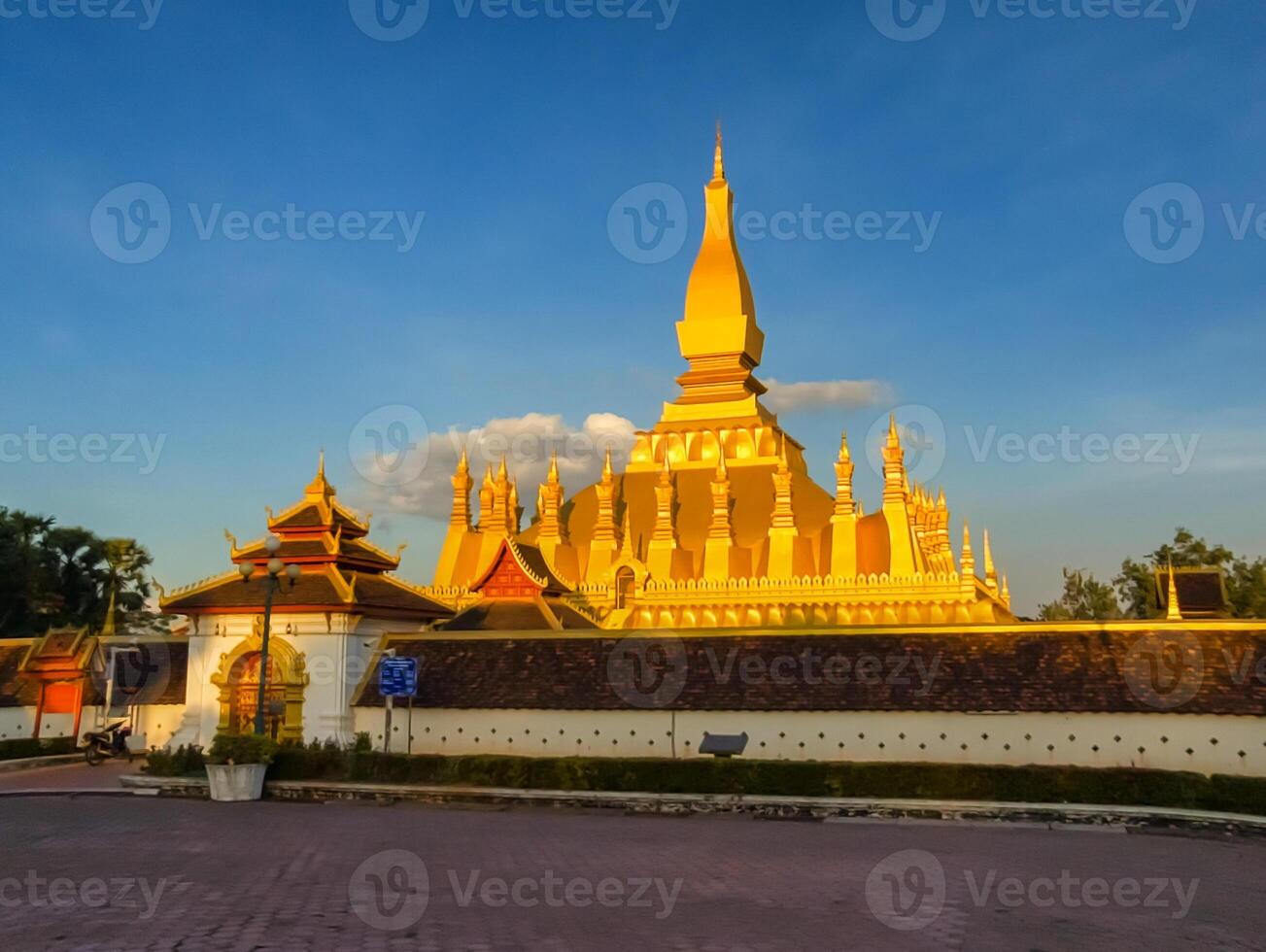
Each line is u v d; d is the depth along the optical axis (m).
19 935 15.06
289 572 33.22
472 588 48.00
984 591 57.91
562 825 26.75
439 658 37.91
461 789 30.89
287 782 32.22
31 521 82.69
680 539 63.53
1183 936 15.73
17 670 47.34
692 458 68.25
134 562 88.50
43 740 43.25
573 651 36.84
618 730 34.38
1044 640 32.91
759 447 67.44
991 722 31.31
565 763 31.11
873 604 55.03
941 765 29.11
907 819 28.02
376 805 30.58
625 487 68.19
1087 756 30.34
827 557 58.91
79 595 85.38
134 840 23.69
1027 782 28.42
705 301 72.50
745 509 64.00
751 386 72.69
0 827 25.95
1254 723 29.02
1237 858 22.44
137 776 33.38
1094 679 31.30
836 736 32.50
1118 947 15.11
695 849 22.84
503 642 37.88
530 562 50.72
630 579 59.56
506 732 35.44
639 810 29.56
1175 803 27.47
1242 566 81.44
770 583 56.09
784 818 28.41
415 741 36.28
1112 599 91.56
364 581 40.00
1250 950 15.01
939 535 68.12
